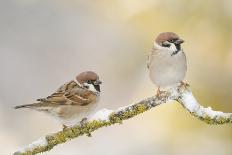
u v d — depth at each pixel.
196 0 11.40
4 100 17.25
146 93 12.43
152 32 11.72
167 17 11.59
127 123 14.06
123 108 8.22
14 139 15.59
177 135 11.34
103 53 17.11
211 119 8.13
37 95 17.56
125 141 13.84
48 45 18.14
